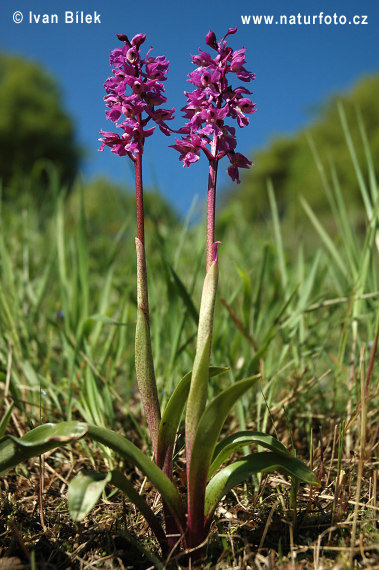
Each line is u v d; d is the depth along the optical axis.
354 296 0.73
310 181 7.22
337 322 0.85
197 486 0.50
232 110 0.50
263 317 0.86
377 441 0.65
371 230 0.73
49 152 8.22
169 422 0.51
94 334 0.81
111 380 0.77
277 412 0.72
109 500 0.61
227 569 0.51
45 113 8.50
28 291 0.91
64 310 0.82
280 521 0.56
